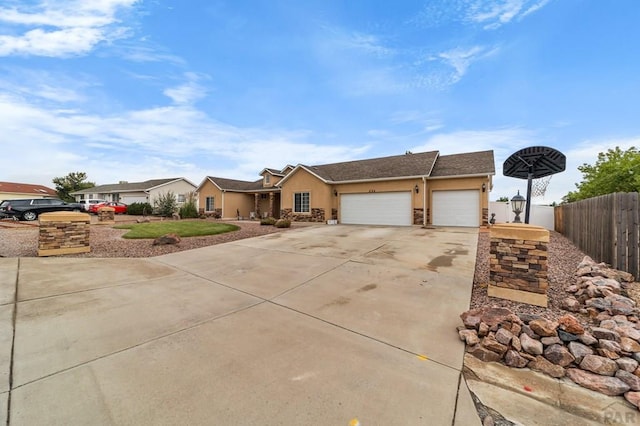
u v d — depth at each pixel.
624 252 4.96
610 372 2.36
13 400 2.11
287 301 4.31
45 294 4.54
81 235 7.77
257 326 3.46
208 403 2.10
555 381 2.40
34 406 2.05
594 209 6.39
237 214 24.98
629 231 4.88
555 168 6.01
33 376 2.42
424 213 14.48
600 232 5.98
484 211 13.64
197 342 3.05
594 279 4.27
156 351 2.86
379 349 2.91
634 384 2.23
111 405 2.07
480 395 2.22
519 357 2.59
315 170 18.20
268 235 11.10
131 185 33.53
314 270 5.99
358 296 4.45
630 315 3.22
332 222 16.58
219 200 24.34
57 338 3.12
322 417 1.97
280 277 5.56
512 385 2.35
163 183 32.16
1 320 3.56
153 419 1.94
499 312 3.22
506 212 15.02
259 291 4.79
